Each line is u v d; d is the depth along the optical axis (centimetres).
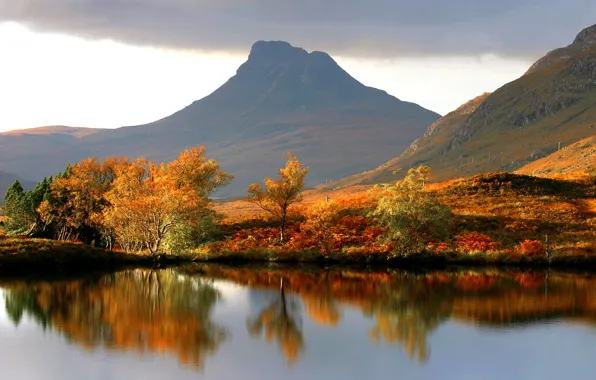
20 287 5531
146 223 7200
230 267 6962
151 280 6031
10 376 3241
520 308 4847
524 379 3322
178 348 3791
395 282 5994
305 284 5916
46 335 4003
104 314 4603
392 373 3391
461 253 7069
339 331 4259
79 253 6750
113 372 3331
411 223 7125
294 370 3428
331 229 7775
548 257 6894
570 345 3903
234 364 3506
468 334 4181
